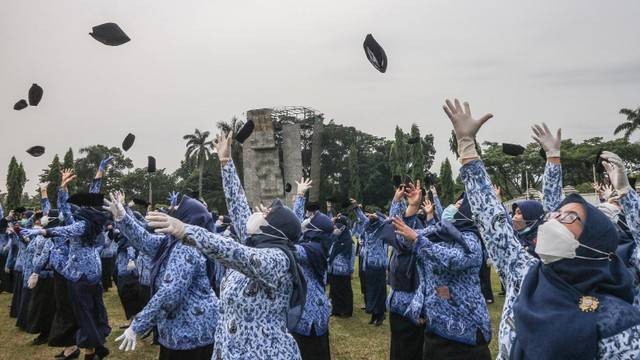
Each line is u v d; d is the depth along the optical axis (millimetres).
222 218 11820
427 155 47750
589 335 1680
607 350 1671
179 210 4457
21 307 8609
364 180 57625
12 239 10547
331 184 57719
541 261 2025
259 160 35000
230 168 3865
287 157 38156
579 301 1784
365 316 9500
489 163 42125
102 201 4691
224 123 39938
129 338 3365
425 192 7672
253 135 35094
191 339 3812
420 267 4500
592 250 1835
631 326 1687
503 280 2264
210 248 2525
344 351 7004
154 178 61906
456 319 4047
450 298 4082
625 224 3859
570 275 1856
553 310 1780
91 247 6262
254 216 3176
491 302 9922
